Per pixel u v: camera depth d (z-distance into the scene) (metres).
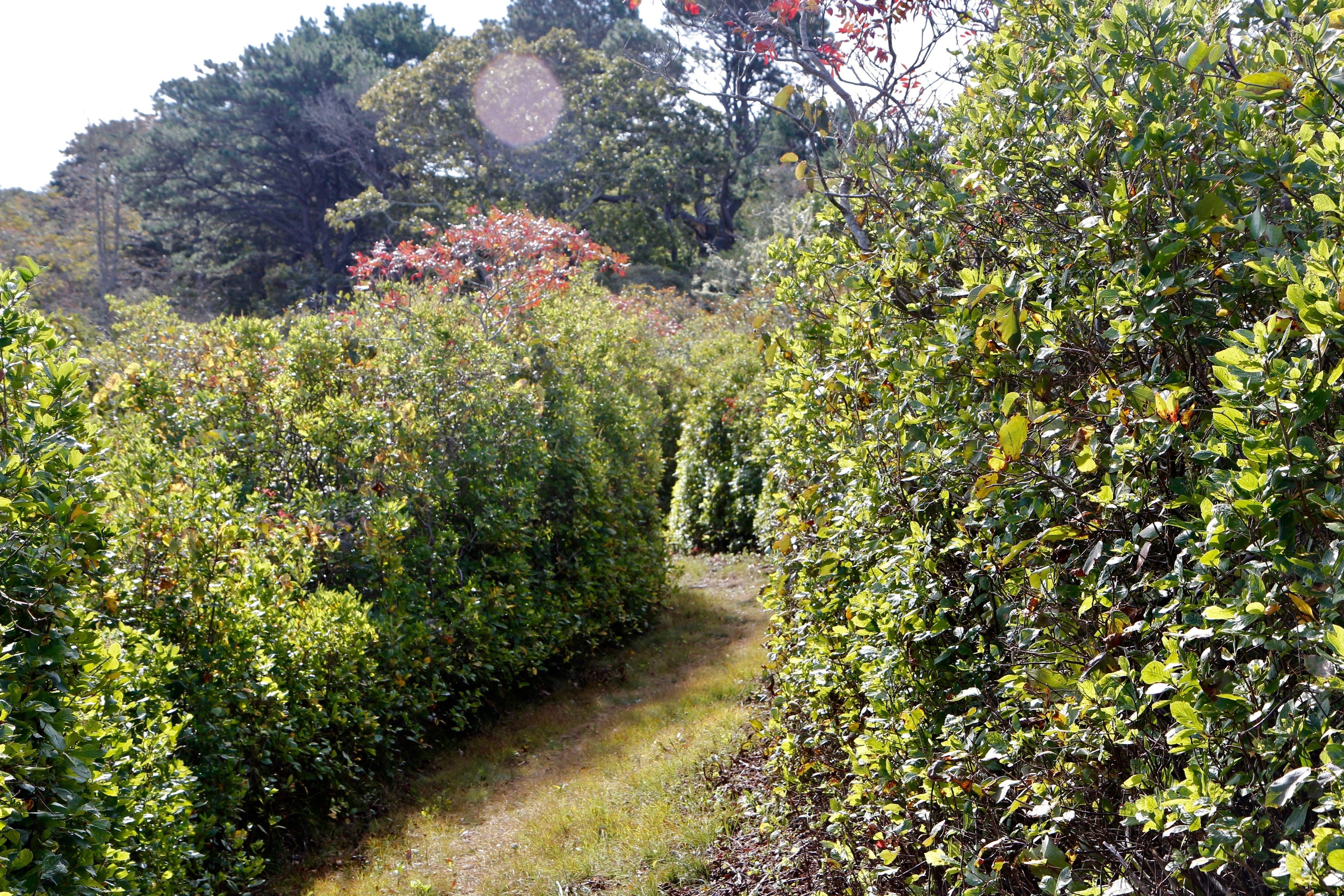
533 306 10.21
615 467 10.62
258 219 36.62
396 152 34.84
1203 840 1.71
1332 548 1.48
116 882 3.18
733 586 11.73
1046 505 2.35
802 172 4.33
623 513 10.30
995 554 2.59
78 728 2.71
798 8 5.11
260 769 5.41
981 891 2.28
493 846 5.43
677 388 17.06
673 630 9.94
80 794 2.76
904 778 2.87
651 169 30.58
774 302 5.06
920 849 3.05
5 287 2.76
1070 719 2.15
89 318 28.94
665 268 35.22
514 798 6.18
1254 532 1.59
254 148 35.22
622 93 30.61
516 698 8.27
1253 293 2.23
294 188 36.56
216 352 8.45
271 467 7.67
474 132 31.28
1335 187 1.90
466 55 31.48
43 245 33.00
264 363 8.38
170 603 5.10
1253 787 1.64
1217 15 2.55
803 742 4.53
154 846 3.85
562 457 9.47
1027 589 2.57
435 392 8.20
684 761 5.82
